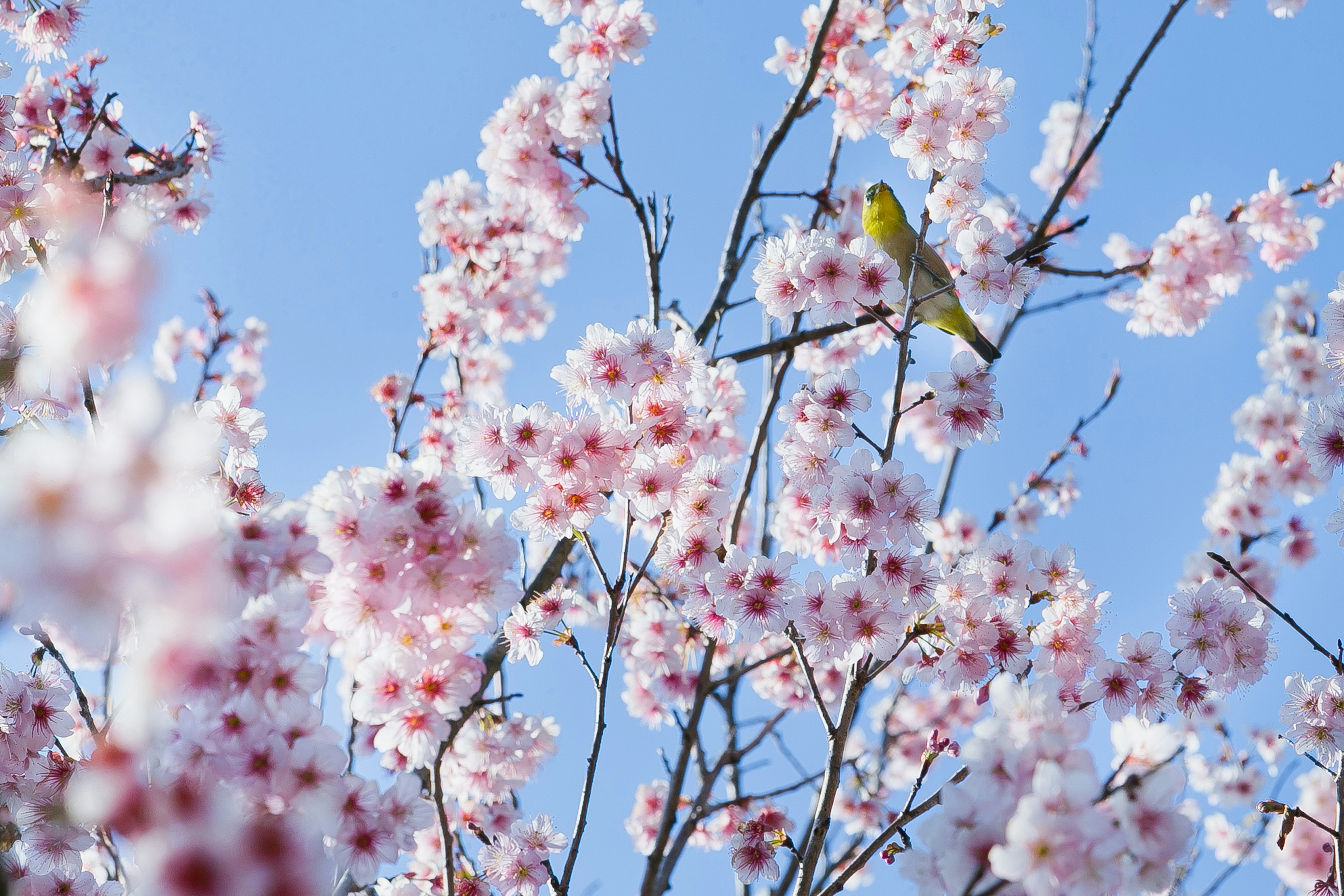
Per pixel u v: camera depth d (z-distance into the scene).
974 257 4.00
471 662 2.99
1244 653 3.96
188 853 1.92
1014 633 3.79
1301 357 7.87
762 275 4.08
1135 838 2.04
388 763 3.73
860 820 6.84
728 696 6.12
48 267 2.37
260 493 3.79
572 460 3.74
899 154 4.25
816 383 4.10
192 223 6.41
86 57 6.46
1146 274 7.03
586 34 6.26
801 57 7.11
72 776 3.25
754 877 4.25
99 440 1.50
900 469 3.79
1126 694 3.80
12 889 2.89
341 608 2.84
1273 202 7.23
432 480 2.92
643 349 3.84
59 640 3.51
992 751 2.18
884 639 3.71
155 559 1.46
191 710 2.38
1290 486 7.50
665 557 3.95
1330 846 4.45
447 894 2.98
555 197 6.34
